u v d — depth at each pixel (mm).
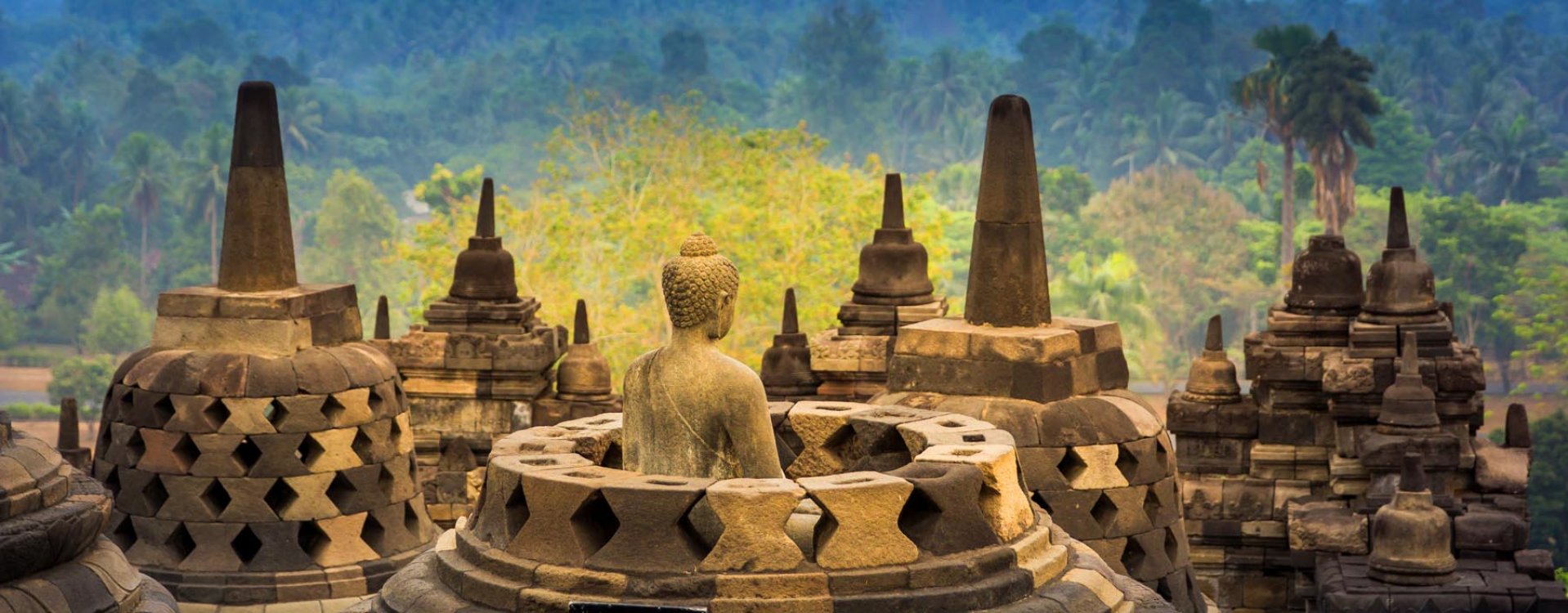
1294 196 102562
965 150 155250
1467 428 16078
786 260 60844
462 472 17094
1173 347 96000
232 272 14117
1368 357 16016
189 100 159625
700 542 7281
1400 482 15055
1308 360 16234
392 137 159250
